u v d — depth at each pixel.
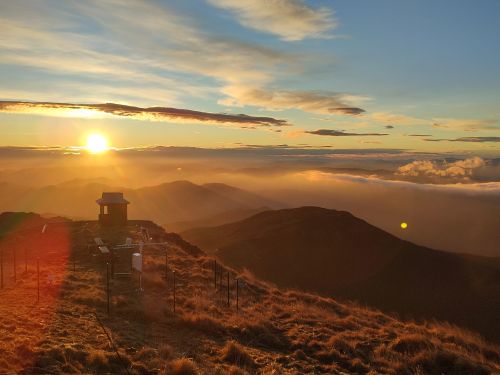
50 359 12.06
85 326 16.88
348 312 27.80
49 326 15.97
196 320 19.56
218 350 16.33
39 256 34.19
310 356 17.33
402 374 16.34
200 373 12.93
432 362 17.25
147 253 36.28
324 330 21.03
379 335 21.31
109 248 34.34
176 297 24.25
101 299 21.78
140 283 25.45
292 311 24.73
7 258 34.44
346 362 16.83
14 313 17.36
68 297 21.72
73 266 30.58
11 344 12.84
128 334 16.75
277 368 14.94
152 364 13.36
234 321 20.73
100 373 12.07
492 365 19.00
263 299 28.28
